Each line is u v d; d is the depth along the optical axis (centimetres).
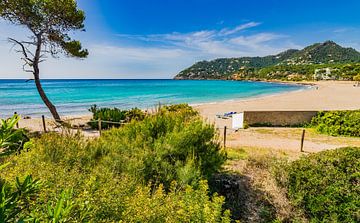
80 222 216
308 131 1584
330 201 511
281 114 1745
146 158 562
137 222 308
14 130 143
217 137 732
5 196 134
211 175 675
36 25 1584
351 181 531
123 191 371
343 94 5228
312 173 569
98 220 276
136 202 335
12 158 395
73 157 521
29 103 3666
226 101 4000
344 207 496
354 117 1480
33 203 250
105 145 610
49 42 1708
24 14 1526
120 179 450
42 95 1695
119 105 3512
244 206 630
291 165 630
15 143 143
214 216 370
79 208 233
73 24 1705
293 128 1684
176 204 378
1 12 1488
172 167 570
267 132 1551
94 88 8269
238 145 1205
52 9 1569
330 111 1631
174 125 710
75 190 326
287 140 1345
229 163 866
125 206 322
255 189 664
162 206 350
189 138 629
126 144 621
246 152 1046
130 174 503
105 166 513
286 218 562
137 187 417
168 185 546
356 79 12275
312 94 5303
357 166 550
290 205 573
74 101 4053
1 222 128
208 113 2494
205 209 362
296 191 570
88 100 4238
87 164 512
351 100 3925
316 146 1230
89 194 298
